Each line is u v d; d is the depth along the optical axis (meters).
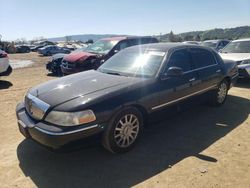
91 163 3.88
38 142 3.76
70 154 4.13
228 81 6.61
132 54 5.32
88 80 4.46
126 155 4.11
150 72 4.64
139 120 4.26
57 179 3.51
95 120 3.66
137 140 4.30
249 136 4.79
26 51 44.62
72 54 10.43
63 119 3.54
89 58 9.73
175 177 3.53
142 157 4.04
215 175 3.56
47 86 4.40
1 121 5.63
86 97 3.78
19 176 3.58
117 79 4.47
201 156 4.07
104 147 3.97
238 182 3.41
